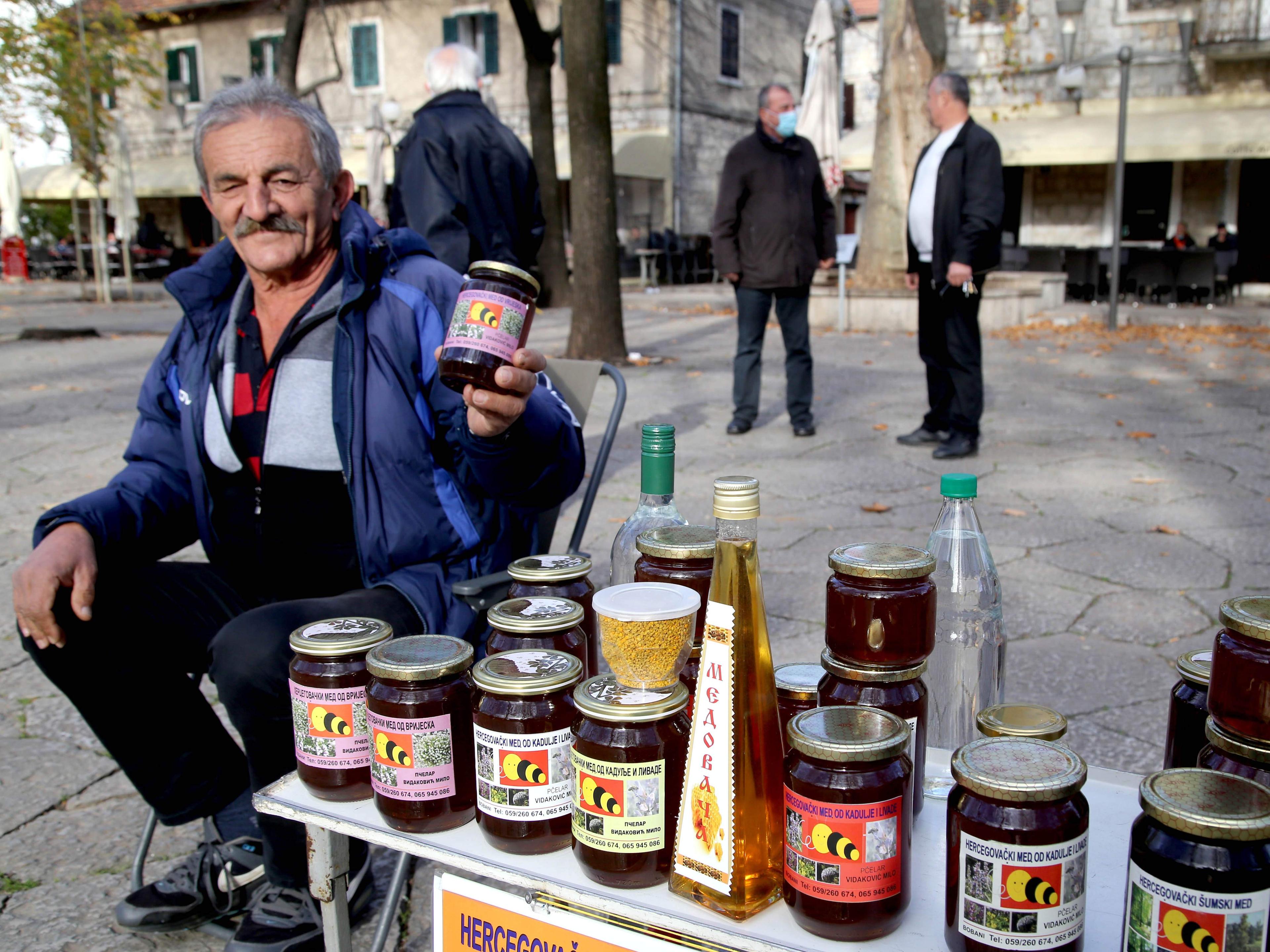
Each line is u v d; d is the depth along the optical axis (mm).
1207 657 1418
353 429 2146
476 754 1374
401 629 2021
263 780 1935
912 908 1229
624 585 1331
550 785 1343
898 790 1142
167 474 2373
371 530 2156
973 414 6062
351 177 2307
